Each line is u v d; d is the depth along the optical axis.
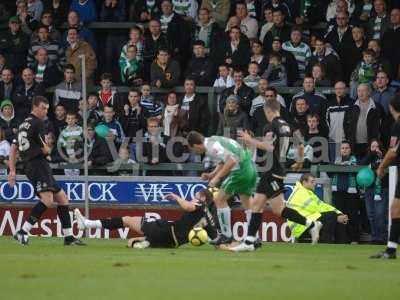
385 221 48.91
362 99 50.84
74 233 51.12
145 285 26.14
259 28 58.88
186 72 56.28
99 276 28.19
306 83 52.09
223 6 59.06
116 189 51.06
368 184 48.06
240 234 49.78
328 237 48.22
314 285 26.52
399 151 34.72
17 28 59.53
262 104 52.22
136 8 60.75
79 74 57.09
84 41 58.09
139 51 57.22
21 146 40.66
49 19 59.16
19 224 51.44
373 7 56.94
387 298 23.88
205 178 40.16
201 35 58.22
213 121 54.34
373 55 53.19
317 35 59.25
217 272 29.66
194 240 39.16
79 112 54.31
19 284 26.08
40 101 40.53
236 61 55.62
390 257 35.53
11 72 56.19
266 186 38.31
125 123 53.06
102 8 61.00
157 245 39.69
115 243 44.19
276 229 49.75
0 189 51.50
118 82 59.66
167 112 53.00
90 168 52.62
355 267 31.84
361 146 51.00
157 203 50.84
